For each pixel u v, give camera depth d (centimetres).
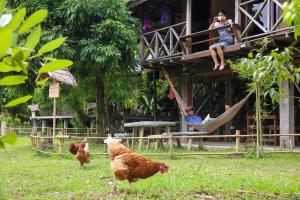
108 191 551
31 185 610
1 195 526
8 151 1168
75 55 1240
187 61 1234
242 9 1053
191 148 1127
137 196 510
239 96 1432
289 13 310
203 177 647
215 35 1348
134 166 538
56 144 1233
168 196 505
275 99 411
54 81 1046
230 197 497
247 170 741
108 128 1387
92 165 832
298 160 888
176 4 1448
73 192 554
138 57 1400
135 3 1330
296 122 1308
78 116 1941
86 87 1486
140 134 1148
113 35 1226
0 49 84
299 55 1022
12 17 88
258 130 941
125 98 1335
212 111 1518
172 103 1662
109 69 1252
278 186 567
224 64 1095
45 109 2214
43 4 1205
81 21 1204
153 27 1484
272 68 390
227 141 1413
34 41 96
